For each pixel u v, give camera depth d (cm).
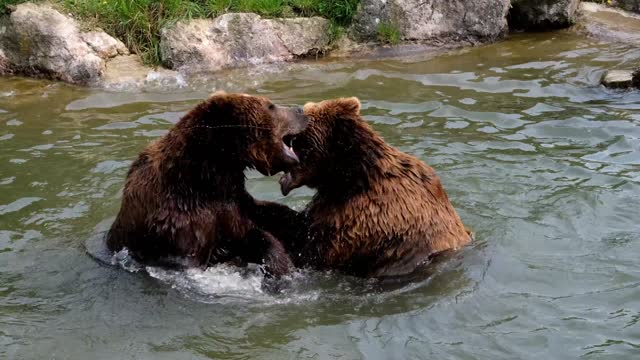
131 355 486
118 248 586
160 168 555
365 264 573
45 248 611
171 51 1039
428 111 900
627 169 742
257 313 534
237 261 586
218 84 1000
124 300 545
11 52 1036
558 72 1039
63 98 954
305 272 581
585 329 507
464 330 510
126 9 1077
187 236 552
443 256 579
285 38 1093
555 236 625
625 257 592
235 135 555
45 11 1045
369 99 941
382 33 1127
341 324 520
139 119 884
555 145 804
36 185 714
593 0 1295
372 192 566
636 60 1078
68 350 490
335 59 1102
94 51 1035
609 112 898
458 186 710
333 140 572
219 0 1105
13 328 511
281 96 959
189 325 518
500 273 573
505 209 670
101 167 749
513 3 1216
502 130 845
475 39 1167
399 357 482
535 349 488
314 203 598
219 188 561
